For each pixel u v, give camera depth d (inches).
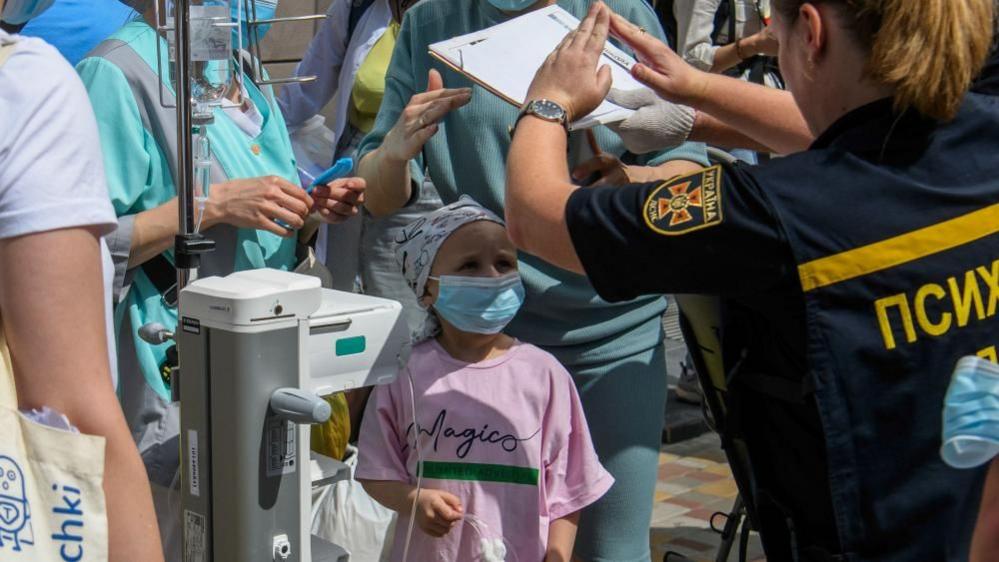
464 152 115.3
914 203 68.9
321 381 84.9
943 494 69.2
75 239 63.3
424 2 120.3
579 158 110.2
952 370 68.7
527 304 114.3
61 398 63.3
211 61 102.3
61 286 62.7
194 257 94.3
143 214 110.5
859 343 68.3
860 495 69.3
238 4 108.5
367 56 181.8
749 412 75.9
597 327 113.7
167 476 110.1
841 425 68.8
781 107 96.0
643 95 101.0
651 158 114.5
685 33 204.2
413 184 117.0
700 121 106.5
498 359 109.3
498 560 103.2
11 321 62.8
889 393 68.9
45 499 63.3
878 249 68.2
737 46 191.5
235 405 78.5
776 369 73.4
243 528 80.0
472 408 107.2
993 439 65.2
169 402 111.6
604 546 116.6
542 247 76.5
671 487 185.9
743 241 69.0
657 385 117.4
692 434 208.4
